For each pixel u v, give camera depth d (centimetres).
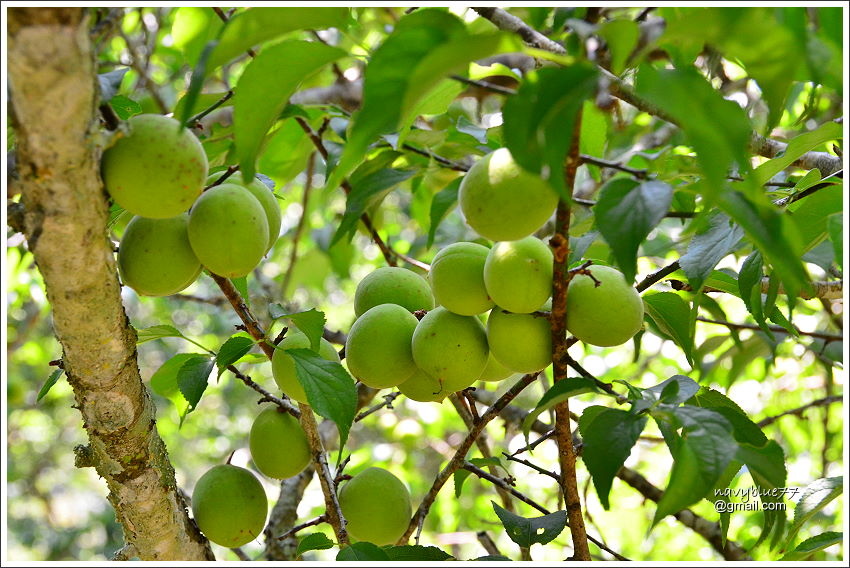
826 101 299
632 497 377
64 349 145
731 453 126
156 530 172
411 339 163
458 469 195
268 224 159
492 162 135
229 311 325
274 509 267
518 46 98
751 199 120
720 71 260
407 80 106
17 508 810
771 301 166
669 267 170
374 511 182
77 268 131
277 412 185
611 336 150
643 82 102
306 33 262
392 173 183
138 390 156
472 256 156
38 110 114
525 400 399
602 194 118
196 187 136
